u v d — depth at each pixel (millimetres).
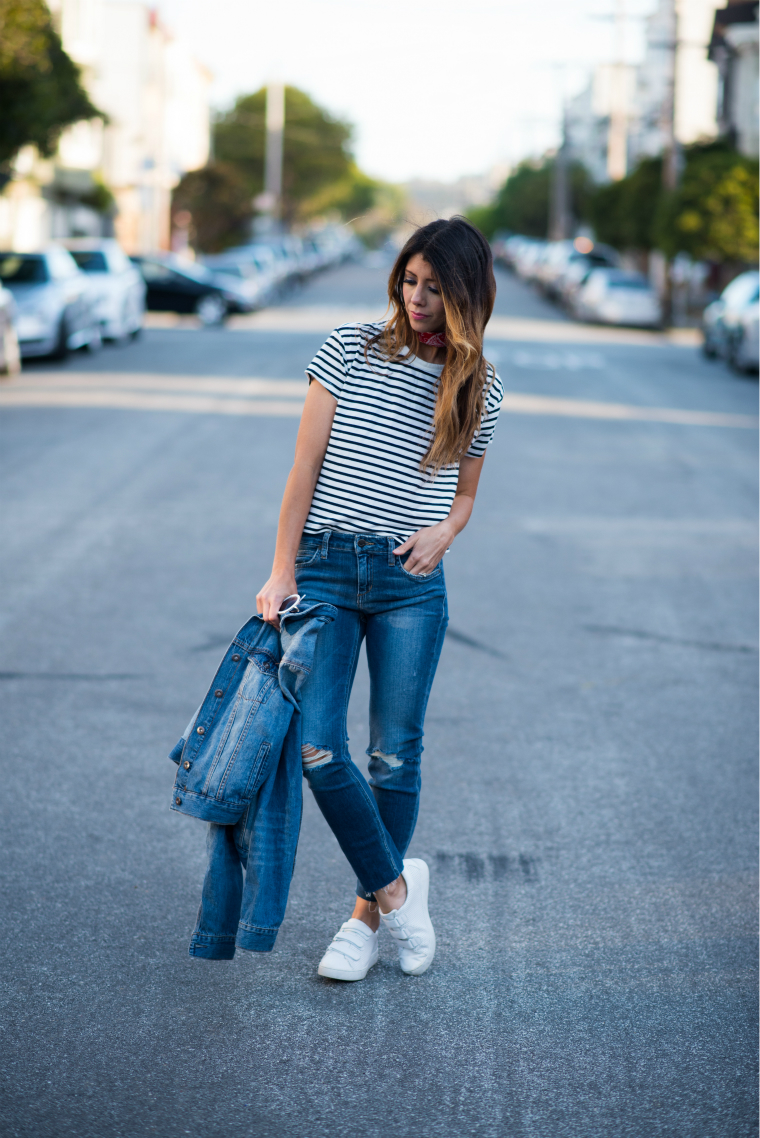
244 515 11602
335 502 3930
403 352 3859
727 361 28828
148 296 37719
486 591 9492
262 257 54062
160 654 7754
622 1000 4199
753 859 5332
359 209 161500
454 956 4469
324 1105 3588
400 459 3898
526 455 15781
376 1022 4027
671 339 40188
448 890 4973
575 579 9906
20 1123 3461
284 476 13547
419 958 4293
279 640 3896
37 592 9000
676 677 7715
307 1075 3730
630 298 43594
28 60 25875
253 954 4445
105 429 16375
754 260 41938
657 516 12375
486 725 6812
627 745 6598
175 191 66125
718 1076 3783
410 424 3887
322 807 4055
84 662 7570
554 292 56750
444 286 3721
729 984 4320
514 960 4453
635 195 48719
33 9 25953
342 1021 4027
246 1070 3748
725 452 16516
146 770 6062
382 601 3986
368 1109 3576
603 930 4688
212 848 3943
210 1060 3795
